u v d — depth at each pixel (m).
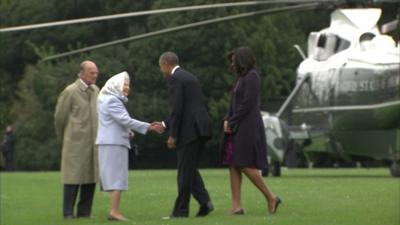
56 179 85.62
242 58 45.16
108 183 44.31
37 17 195.62
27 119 182.25
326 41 90.50
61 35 189.75
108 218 44.75
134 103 148.38
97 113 46.59
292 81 188.00
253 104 44.97
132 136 45.25
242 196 56.78
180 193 44.19
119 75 44.50
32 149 181.88
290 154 93.38
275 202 46.09
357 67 85.44
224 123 45.88
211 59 174.12
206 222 41.97
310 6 81.31
